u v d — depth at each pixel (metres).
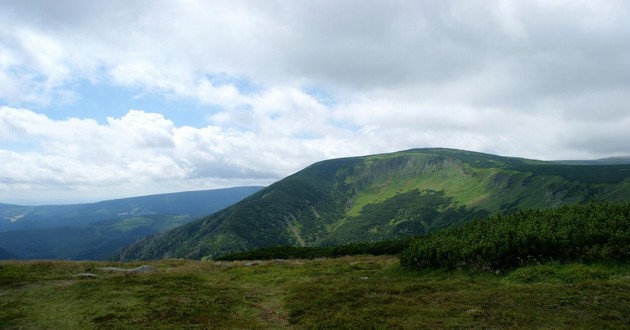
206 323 19.22
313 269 38.28
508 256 27.42
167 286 28.84
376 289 24.77
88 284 28.97
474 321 16.66
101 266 40.88
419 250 32.88
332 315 19.56
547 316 16.55
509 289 21.56
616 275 21.97
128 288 27.69
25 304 22.75
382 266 37.97
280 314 21.50
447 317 17.66
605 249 24.38
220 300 24.48
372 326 17.12
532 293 19.95
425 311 18.73
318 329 17.77
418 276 30.89
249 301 24.67
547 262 26.08
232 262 48.97
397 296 22.70
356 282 28.83
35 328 18.52
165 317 20.16
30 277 31.61
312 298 23.98
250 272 38.59
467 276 27.81
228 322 19.52
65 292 26.02
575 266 24.23
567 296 18.67
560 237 26.66
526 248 27.09
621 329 14.55
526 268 25.69
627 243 23.95
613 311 16.41
